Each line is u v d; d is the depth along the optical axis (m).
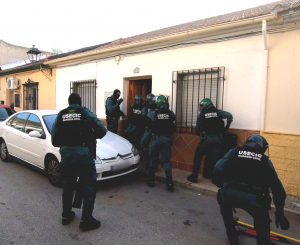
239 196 2.43
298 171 4.24
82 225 3.09
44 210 3.63
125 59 7.03
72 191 3.25
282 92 4.38
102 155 4.41
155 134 4.70
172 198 4.31
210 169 5.07
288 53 4.30
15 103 12.21
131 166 4.81
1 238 2.88
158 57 6.22
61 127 3.11
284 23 4.27
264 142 2.61
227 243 2.94
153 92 6.36
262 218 2.45
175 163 5.86
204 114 4.64
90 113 3.24
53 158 4.54
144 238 2.98
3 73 12.67
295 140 4.25
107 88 7.62
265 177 2.40
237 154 2.58
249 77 4.76
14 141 5.67
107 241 2.89
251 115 4.75
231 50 4.98
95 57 7.84
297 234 3.23
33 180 4.95
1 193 4.23
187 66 5.66
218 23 4.92
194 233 3.15
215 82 5.29
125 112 7.25
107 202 4.05
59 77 9.40
